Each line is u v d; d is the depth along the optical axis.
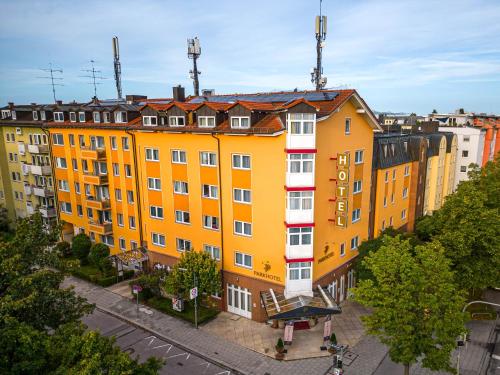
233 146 28.08
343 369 23.80
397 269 20.58
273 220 27.28
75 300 21.67
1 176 51.09
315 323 28.73
